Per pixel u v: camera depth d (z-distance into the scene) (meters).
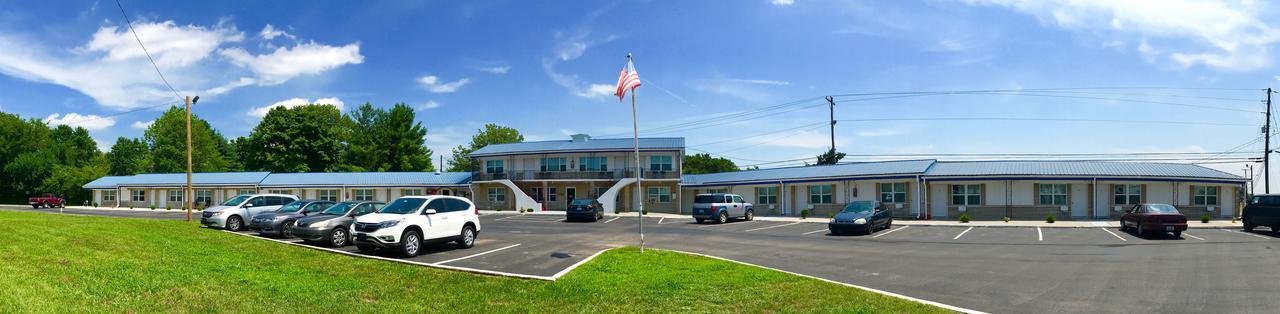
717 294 10.65
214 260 13.00
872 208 26.77
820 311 9.34
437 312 9.22
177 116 84.50
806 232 26.88
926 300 10.55
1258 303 10.04
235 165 92.81
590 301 10.09
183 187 57.25
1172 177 35.78
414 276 12.10
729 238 23.58
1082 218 35.59
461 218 18.12
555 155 53.59
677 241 22.14
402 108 76.19
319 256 14.71
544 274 13.25
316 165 73.19
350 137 80.50
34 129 87.56
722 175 51.72
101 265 11.21
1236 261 15.53
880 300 10.12
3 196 79.81
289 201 26.27
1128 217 26.05
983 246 20.20
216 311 8.64
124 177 61.47
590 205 35.94
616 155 52.44
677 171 50.59
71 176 70.62
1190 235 24.17
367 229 15.89
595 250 17.94
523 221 35.81
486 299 10.14
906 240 22.58
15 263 10.47
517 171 53.94
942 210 37.81
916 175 37.47
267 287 10.40
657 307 9.72
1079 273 13.59
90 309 8.08
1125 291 11.27
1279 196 24.81
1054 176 35.66
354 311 9.04
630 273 12.92
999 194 36.72
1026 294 11.07
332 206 22.75
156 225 20.53
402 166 75.12
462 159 88.00
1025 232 26.12
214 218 24.03
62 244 13.05
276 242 17.95
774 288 11.19
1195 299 10.44
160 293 9.41
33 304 7.88
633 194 51.94
